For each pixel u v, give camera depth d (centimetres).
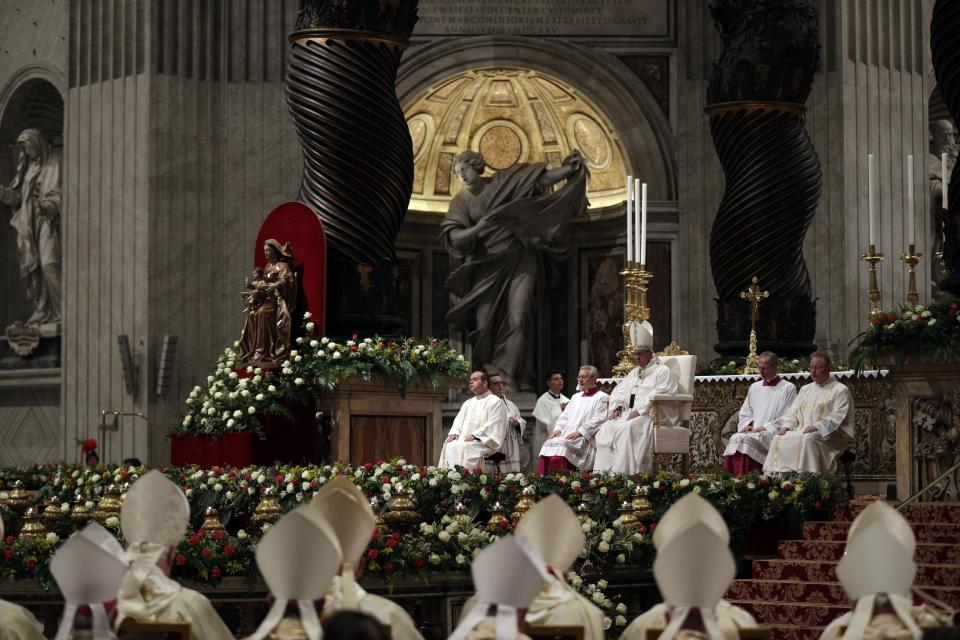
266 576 1997
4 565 3588
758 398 4509
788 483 3853
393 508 3678
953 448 3678
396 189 4262
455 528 3678
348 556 2188
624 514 3822
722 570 1983
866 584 2009
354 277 4197
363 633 1510
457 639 1934
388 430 4194
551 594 2277
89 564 2014
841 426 4147
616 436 4553
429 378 4219
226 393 4131
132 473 4038
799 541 3731
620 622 3684
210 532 3594
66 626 2019
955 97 3962
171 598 2364
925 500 3697
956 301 3753
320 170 4219
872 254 4591
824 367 4219
